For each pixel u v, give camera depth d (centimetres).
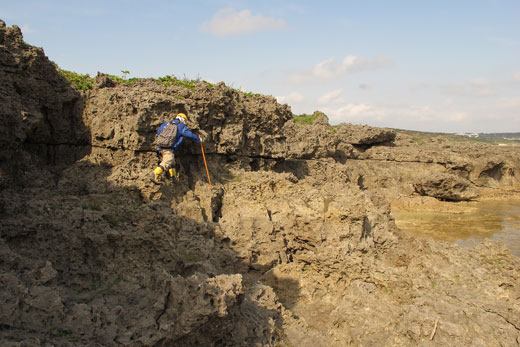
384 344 820
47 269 667
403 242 1185
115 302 721
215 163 1406
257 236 1156
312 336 858
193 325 613
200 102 1332
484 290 906
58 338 569
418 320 815
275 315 862
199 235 1030
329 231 1124
